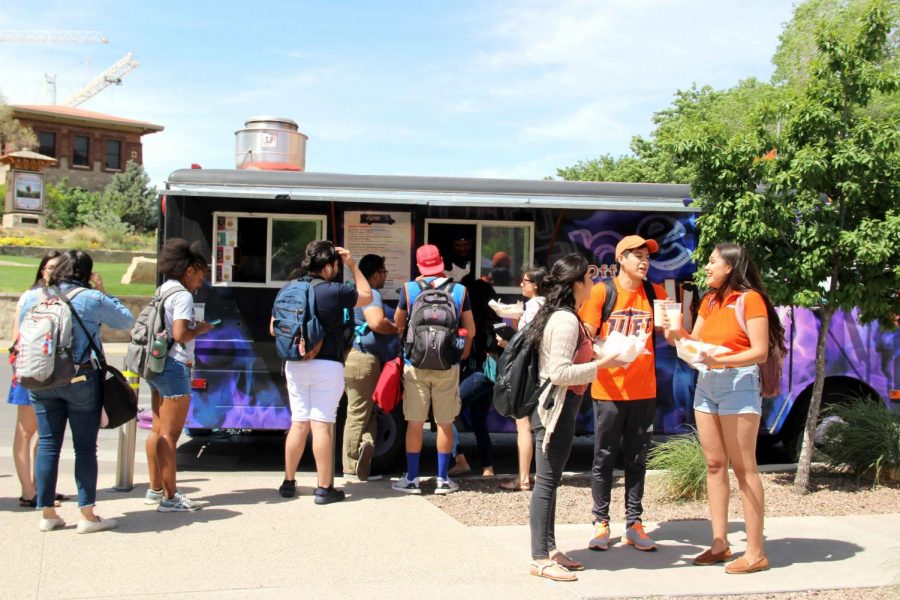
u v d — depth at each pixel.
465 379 7.06
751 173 6.75
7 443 8.88
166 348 5.60
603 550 5.27
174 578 4.55
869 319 6.89
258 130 8.40
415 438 6.59
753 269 4.92
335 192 7.34
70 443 8.95
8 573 4.55
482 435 7.21
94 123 54.38
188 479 7.11
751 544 4.88
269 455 8.46
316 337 6.05
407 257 7.56
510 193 7.68
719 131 6.68
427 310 6.33
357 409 6.92
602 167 29.25
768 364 5.12
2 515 5.68
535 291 6.39
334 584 4.52
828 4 25.83
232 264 7.38
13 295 21.58
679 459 6.63
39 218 40.62
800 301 6.51
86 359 5.18
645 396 5.29
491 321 7.12
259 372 7.33
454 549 5.16
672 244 7.80
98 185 55.00
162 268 5.80
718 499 5.03
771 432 7.96
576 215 7.73
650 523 6.00
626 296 5.39
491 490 6.82
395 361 6.82
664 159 23.05
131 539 5.21
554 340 4.48
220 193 7.07
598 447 5.30
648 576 4.78
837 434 7.40
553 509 4.75
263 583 4.51
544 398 4.57
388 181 7.60
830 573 4.86
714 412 4.98
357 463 6.68
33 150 52.22
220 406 7.30
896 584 4.57
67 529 5.38
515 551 5.16
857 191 6.44
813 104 6.57
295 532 5.45
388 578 4.63
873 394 8.04
